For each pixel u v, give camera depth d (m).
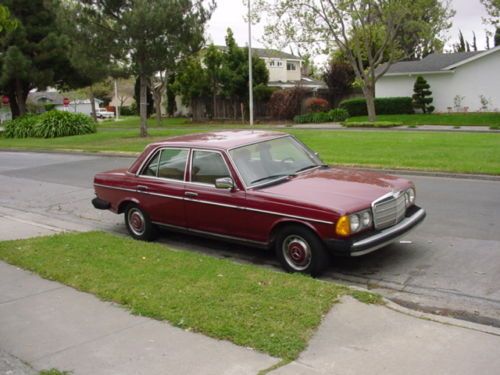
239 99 45.44
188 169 7.51
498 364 3.92
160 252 7.14
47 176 16.45
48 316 5.16
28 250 7.47
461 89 38.06
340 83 45.12
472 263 6.55
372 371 3.86
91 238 8.09
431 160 14.30
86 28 24.44
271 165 7.25
